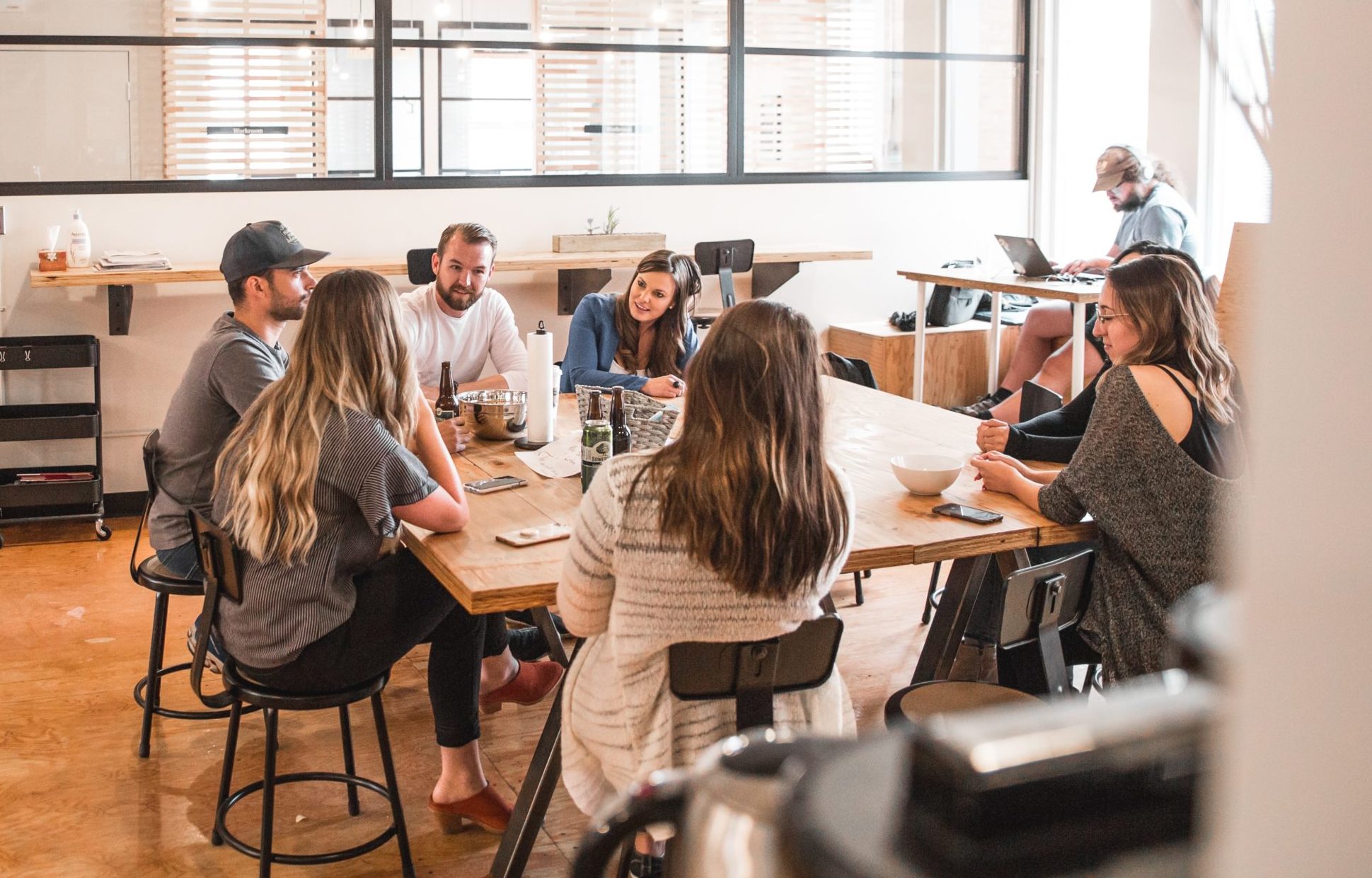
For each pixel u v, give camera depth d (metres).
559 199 5.72
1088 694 2.64
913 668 3.51
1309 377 0.20
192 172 5.16
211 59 5.12
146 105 5.07
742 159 6.09
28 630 3.80
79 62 4.96
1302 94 0.20
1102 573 2.34
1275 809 0.21
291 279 2.86
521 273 5.68
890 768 0.33
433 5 5.42
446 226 5.55
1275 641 0.21
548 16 5.62
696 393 1.69
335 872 2.48
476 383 3.72
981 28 6.51
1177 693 0.31
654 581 1.72
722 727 1.80
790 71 6.13
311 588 2.21
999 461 2.61
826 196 6.28
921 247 6.54
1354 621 0.19
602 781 1.90
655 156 5.93
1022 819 0.28
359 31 5.31
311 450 2.15
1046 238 6.79
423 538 2.26
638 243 5.68
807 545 1.69
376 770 2.92
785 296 6.35
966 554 2.27
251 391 2.72
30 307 4.94
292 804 2.75
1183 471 2.22
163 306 5.09
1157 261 2.32
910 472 2.50
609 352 3.75
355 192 5.37
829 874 0.28
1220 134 5.82
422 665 3.55
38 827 2.64
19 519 4.76
